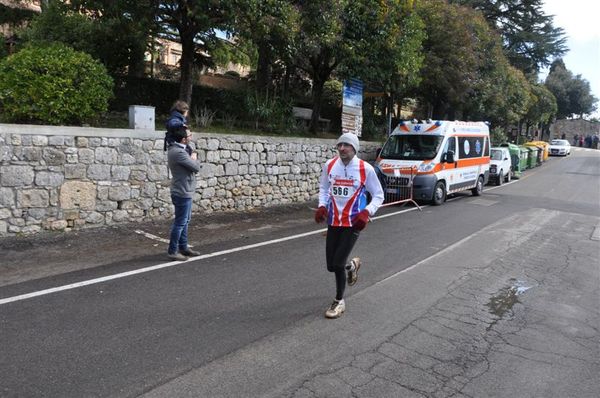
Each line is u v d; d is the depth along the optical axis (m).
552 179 22.92
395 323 4.84
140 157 8.82
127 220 8.77
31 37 12.33
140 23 10.59
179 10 10.69
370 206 4.88
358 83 15.02
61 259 6.48
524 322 5.04
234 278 6.04
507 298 5.78
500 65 24.08
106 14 10.60
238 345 4.19
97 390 3.38
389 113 19.53
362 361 4.00
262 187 11.67
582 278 6.80
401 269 6.81
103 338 4.20
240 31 10.41
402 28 14.50
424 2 18.25
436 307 5.35
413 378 3.76
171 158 6.51
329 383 3.62
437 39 18.25
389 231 9.59
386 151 14.62
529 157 27.91
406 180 13.38
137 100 12.47
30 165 7.47
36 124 8.18
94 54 12.23
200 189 10.18
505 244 8.73
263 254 7.28
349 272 5.21
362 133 19.02
